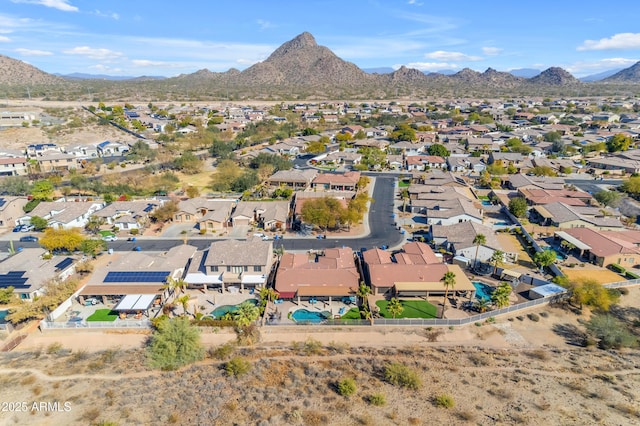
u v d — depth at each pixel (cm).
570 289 6894
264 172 14625
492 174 15200
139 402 4575
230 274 7369
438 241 9100
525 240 9488
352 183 13550
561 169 15700
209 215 10425
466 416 4334
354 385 4741
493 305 6806
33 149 16988
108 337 6103
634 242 8725
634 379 5056
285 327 6266
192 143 19400
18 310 6275
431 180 13812
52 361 5481
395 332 6212
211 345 5928
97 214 10406
